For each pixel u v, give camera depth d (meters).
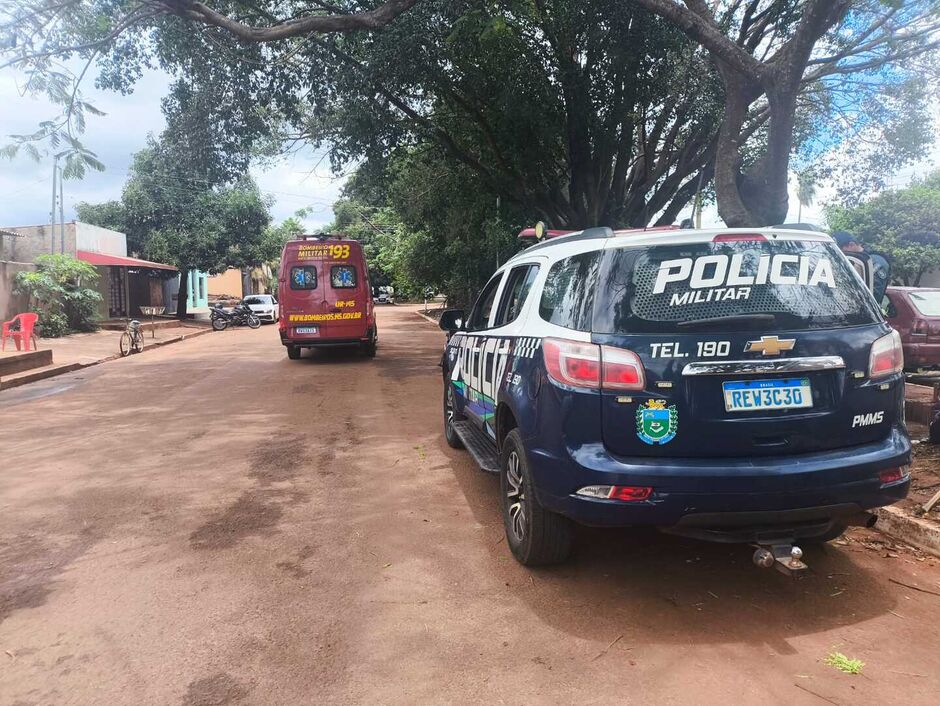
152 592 3.62
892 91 11.85
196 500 5.20
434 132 13.67
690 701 2.63
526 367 3.68
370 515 4.83
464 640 3.11
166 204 32.09
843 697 2.64
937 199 23.28
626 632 3.16
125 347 18.00
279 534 4.46
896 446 3.30
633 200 14.54
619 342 3.17
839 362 3.21
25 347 14.23
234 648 3.05
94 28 9.30
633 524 3.15
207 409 9.23
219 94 12.29
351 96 11.81
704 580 3.71
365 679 2.80
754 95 8.63
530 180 14.02
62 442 7.28
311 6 11.54
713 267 3.28
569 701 2.64
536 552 3.73
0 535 4.48
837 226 24.64
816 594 3.52
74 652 3.03
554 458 3.31
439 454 6.59
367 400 9.91
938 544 3.99
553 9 10.91
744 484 3.05
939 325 10.84
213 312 28.59
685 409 3.12
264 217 34.09
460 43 10.80
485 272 20.25
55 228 25.19
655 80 11.95
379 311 50.25
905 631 3.14
